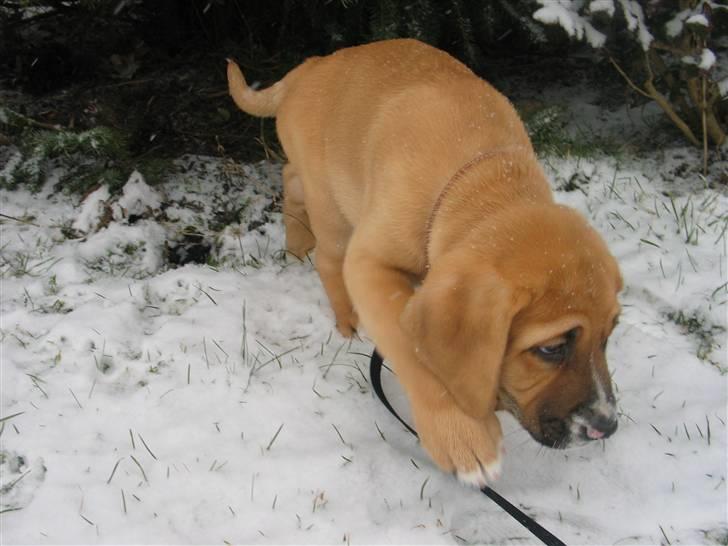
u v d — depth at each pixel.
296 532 0.82
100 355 1.00
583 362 0.75
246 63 1.53
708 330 1.05
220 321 1.05
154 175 1.27
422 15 1.27
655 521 0.85
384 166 0.88
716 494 0.87
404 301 0.84
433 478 0.88
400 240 0.86
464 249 0.76
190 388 0.96
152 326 1.05
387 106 0.91
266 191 1.30
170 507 0.84
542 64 1.68
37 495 0.85
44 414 0.93
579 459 0.90
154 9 1.53
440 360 0.74
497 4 1.31
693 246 1.17
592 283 0.75
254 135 1.42
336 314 1.05
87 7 1.36
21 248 1.16
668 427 0.93
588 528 0.84
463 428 0.81
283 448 0.90
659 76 1.34
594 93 1.58
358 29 1.34
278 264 1.16
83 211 1.20
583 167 1.31
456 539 0.83
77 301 1.08
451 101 0.88
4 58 1.49
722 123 1.38
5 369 0.97
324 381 0.98
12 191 1.26
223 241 1.20
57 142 1.20
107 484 0.86
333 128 0.98
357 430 0.93
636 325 1.06
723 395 0.97
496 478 0.82
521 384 0.77
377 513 0.84
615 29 1.25
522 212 0.78
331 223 1.03
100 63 1.52
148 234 1.19
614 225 1.22
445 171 0.85
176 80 1.53
